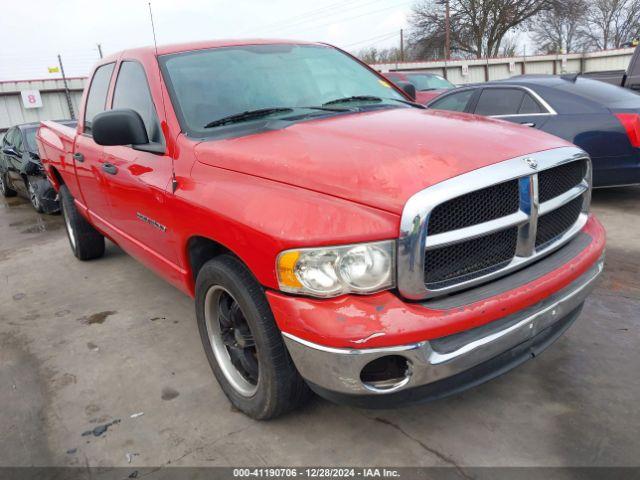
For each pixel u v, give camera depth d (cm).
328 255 199
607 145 569
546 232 243
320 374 208
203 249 285
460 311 204
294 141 255
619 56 2880
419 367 201
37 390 316
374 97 351
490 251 220
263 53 353
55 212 843
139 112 338
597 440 242
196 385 309
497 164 214
